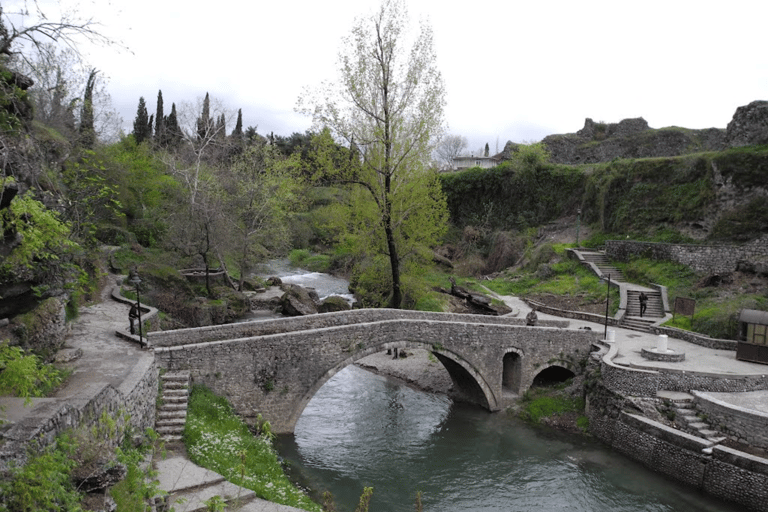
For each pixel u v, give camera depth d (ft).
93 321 62.03
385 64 82.48
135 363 45.09
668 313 92.84
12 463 21.45
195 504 35.68
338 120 81.25
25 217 30.96
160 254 115.65
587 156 175.42
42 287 35.83
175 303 85.81
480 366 72.33
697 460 52.60
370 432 66.13
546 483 54.29
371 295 102.73
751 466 48.42
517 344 74.74
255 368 56.24
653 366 65.82
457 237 172.55
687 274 102.68
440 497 51.44
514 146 192.75
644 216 127.95
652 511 49.08
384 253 93.45
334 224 93.61
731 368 66.28
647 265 110.42
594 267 116.26
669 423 58.34
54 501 21.79
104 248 100.48
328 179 85.56
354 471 55.83
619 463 58.54
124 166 117.70
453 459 59.47
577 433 66.64
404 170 86.58
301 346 58.90
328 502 34.22
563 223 153.79
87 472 24.25
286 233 135.13
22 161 32.14
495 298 111.45
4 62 32.53
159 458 40.81
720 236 108.47
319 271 166.40
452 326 70.08
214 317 90.48
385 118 83.51
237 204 121.29
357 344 63.00
